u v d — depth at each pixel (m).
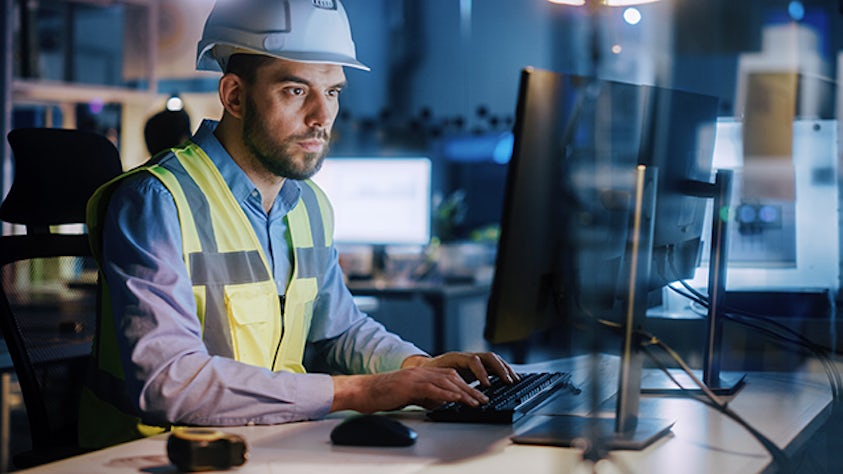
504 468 1.28
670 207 1.69
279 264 1.97
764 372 2.23
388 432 1.41
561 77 1.46
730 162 2.42
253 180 1.93
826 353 2.17
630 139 2.97
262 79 1.85
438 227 5.70
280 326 1.95
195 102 4.94
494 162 8.07
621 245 1.55
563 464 1.31
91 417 1.88
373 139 6.39
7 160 3.68
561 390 1.90
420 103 8.20
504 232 1.39
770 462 1.35
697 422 1.63
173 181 1.81
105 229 1.76
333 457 1.35
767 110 2.41
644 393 1.89
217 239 1.84
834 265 2.37
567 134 1.49
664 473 1.28
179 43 4.90
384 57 8.19
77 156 2.08
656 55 5.86
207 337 1.82
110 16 4.64
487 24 8.05
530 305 1.44
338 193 5.66
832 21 5.12
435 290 4.92
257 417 1.59
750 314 2.11
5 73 3.72
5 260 2.04
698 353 2.25
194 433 1.29
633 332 1.47
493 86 8.05
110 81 4.67
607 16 2.86
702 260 2.29
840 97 2.47
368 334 2.09
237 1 1.88
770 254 2.38
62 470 1.29
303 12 1.87
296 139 1.87
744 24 5.52
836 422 2.01
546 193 1.44
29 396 1.98
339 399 1.63
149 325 1.63
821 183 2.38
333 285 2.13
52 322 2.18
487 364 1.84
